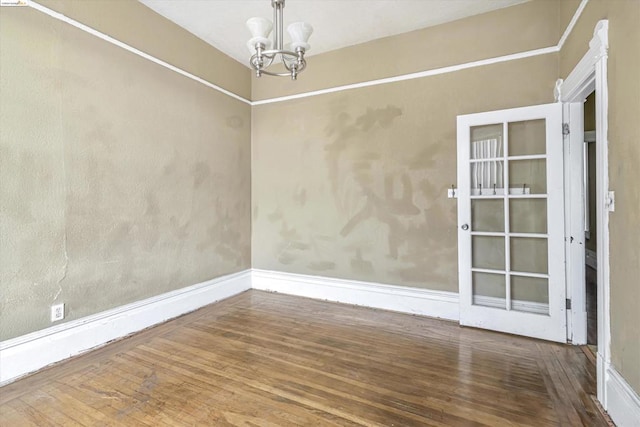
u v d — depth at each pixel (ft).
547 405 6.27
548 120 8.98
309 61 12.94
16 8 7.12
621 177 5.65
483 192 9.95
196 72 11.64
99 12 8.69
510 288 9.66
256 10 10.12
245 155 14.03
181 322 10.52
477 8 9.93
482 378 7.22
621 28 5.62
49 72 7.68
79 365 7.78
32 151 7.41
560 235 8.88
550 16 9.30
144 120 9.89
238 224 13.71
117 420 5.88
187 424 5.78
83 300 8.47
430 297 10.98
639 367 5.13
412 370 7.57
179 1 9.68
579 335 8.82
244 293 13.70
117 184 9.20
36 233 7.53
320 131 12.80
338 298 12.56
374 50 11.74
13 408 6.19
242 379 7.21
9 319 7.13
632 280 5.32
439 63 10.74
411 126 11.18
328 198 12.73
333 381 7.13
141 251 9.89
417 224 11.15
